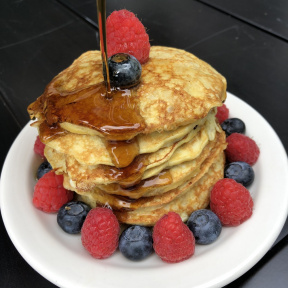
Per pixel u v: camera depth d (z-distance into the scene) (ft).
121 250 0.71
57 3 1.62
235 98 1.01
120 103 0.66
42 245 0.72
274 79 1.24
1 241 0.84
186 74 0.73
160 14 1.53
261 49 1.35
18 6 1.61
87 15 1.53
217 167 0.84
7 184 0.83
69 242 0.75
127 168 0.68
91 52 0.85
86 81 0.72
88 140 0.70
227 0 1.58
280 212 0.74
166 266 0.68
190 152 0.72
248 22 1.46
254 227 0.72
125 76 0.66
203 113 0.68
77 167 0.71
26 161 0.88
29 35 1.46
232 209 0.73
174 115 0.67
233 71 1.27
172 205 0.78
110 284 0.66
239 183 0.79
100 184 0.72
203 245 0.73
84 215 0.76
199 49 1.36
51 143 0.71
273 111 1.13
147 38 0.74
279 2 1.55
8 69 1.31
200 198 0.80
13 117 1.14
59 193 0.79
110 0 1.28
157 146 0.68
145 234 0.72
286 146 1.02
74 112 0.66
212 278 0.65
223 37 1.40
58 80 0.76
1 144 1.06
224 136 0.83
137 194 0.72
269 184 0.80
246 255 0.68
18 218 0.76
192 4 1.57
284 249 0.79
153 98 0.68
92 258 0.71
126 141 0.67
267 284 0.74
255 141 0.91
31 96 1.20
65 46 1.38
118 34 0.72
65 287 0.66
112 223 0.70
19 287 0.75
